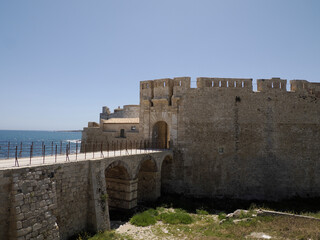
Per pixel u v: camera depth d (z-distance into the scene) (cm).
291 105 3173
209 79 3175
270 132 3109
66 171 1547
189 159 3094
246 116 3122
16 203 1189
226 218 2103
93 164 1753
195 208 2608
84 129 3984
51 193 1398
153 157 2658
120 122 3719
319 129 3216
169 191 3108
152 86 3425
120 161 2092
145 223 2027
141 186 2820
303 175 3112
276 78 3192
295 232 1527
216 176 3062
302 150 3142
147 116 3362
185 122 3139
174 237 1759
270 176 3066
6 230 1179
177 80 3228
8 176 1201
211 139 3105
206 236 1661
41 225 1295
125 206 2289
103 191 1803
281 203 2866
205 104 3141
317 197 3081
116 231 1844
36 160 1681
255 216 1998
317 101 3256
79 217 1639
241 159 3077
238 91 3150
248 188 3042
